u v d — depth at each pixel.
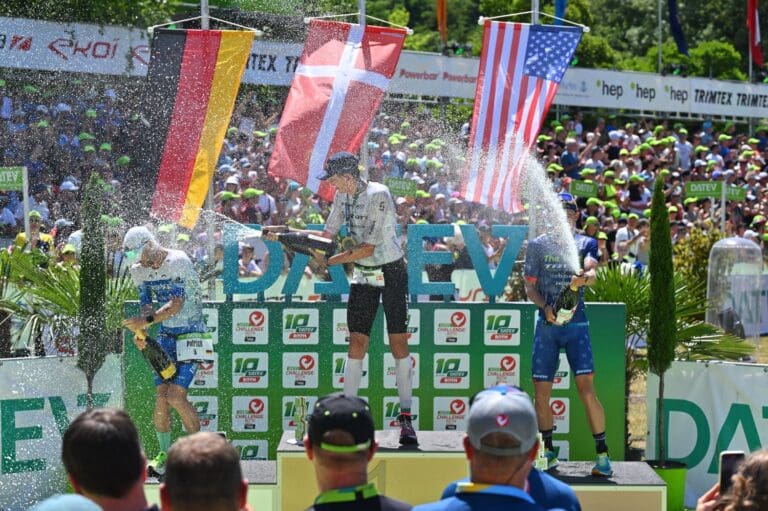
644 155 20.03
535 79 9.23
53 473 7.44
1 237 13.03
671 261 7.89
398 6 33.69
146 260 6.84
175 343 6.98
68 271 8.61
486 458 3.36
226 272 8.34
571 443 8.23
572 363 6.88
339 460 3.51
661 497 6.50
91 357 7.54
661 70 29.31
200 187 9.16
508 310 8.27
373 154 15.45
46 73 15.07
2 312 8.75
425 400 8.30
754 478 3.10
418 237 8.30
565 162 17.83
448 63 17.89
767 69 32.78
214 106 9.11
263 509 6.71
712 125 24.89
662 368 7.89
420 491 6.65
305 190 14.09
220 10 18.28
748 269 10.95
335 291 8.35
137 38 15.37
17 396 7.29
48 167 14.54
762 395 7.86
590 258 6.81
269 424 8.36
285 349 8.34
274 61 15.86
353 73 9.35
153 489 6.54
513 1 29.28
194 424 6.96
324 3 17.83
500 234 8.41
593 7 40.09
